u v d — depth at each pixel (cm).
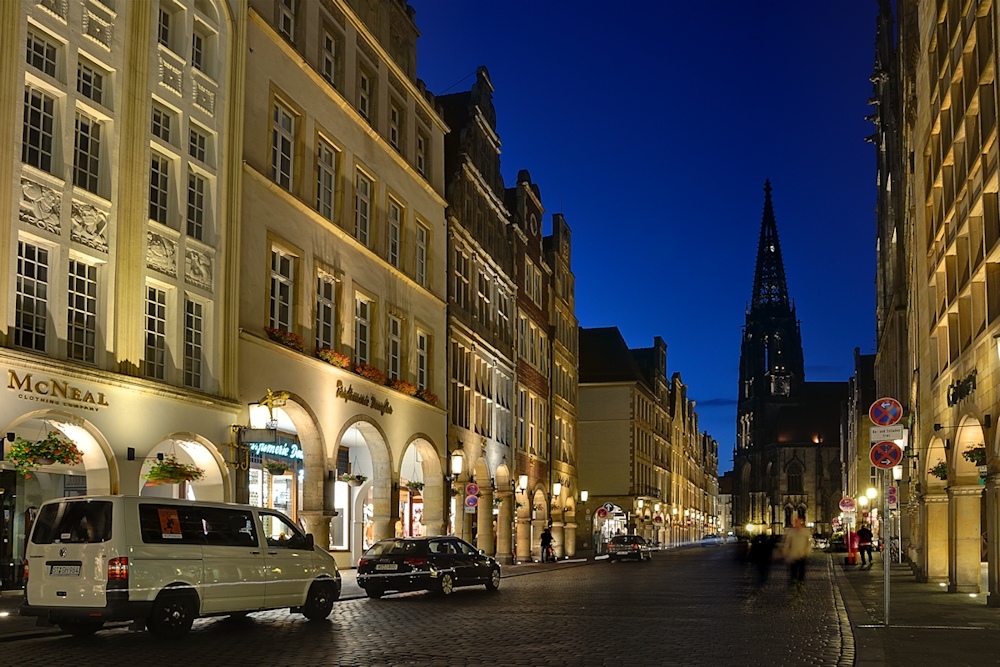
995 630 1587
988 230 2120
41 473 2172
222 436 2352
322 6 3050
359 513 3566
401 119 3681
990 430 2073
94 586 1404
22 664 1191
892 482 4050
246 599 1585
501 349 4819
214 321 2370
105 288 2005
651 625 1688
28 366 1753
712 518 15225
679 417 10975
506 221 5022
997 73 1967
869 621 1727
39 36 1905
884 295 6028
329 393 2898
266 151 2670
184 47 2331
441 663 1212
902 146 4566
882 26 5775
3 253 1734
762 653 1322
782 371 17025
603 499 8138
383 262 3372
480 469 4391
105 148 2048
